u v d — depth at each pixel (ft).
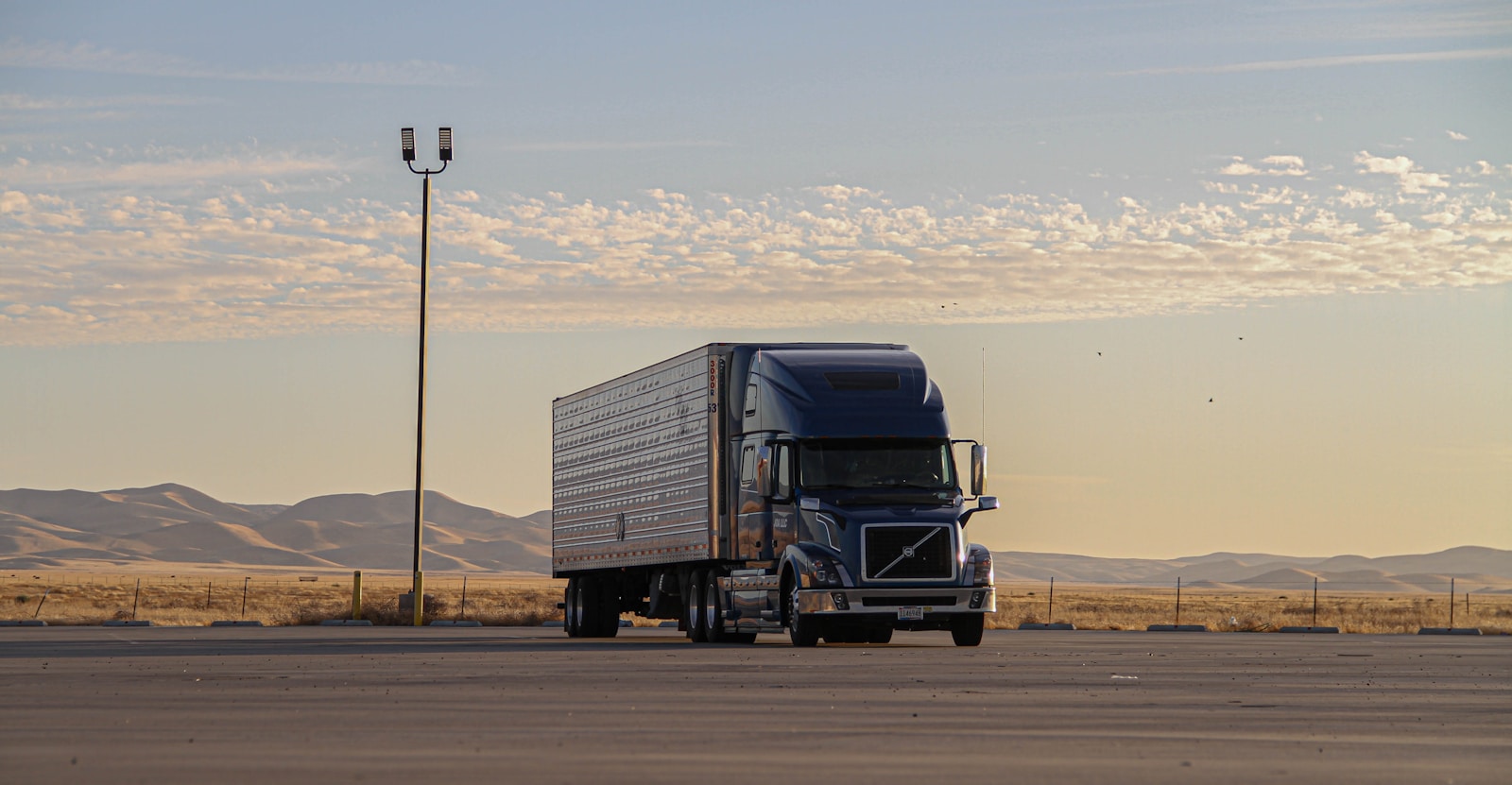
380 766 38.63
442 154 160.04
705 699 57.72
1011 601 344.28
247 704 55.83
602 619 130.11
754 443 103.60
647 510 117.70
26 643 110.63
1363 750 43.06
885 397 101.60
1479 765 40.09
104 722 49.24
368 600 252.62
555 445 140.05
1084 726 48.62
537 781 36.11
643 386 119.55
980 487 101.09
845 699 57.98
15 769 37.93
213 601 302.25
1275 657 89.76
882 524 97.45
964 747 42.98
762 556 102.83
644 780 36.35
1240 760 40.60
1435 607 344.90
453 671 74.84
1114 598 507.71
